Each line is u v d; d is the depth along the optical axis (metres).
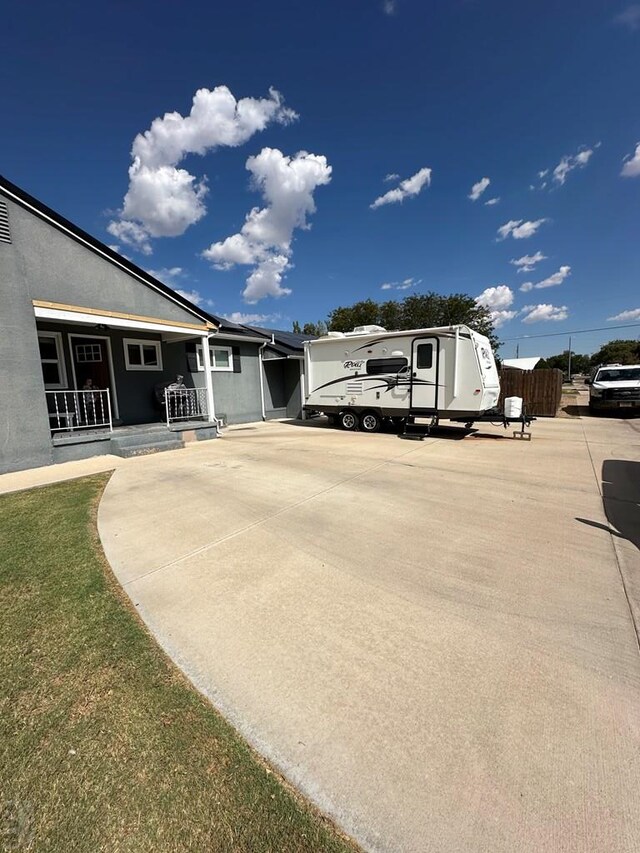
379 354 10.39
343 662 2.09
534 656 2.12
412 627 2.38
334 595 2.74
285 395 16.25
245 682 1.96
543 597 2.69
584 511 4.37
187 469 6.66
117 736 1.65
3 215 6.49
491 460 7.03
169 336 10.80
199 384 12.27
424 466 6.59
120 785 1.44
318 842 1.25
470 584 2.87
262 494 5.10
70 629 2.39
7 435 6.55
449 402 9.36
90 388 9.11
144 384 10.53
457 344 9.10
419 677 1.98
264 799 1.39
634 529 3.85
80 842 1.25
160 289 9.29
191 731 1.67
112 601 2.69
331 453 7.87
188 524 4.11
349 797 1.39
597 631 2.32
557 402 14.16
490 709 1.77
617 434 9.90
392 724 1.69
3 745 1.60
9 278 6.55
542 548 3.44
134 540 3.73
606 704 1.79
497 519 4.14
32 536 3.84
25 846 1.24
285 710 1.78
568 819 1.30
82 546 3.60
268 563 3.22
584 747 1.57
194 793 1.41
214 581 2.95
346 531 3.86
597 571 3.03
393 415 10.30
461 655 2.13
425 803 1.36
